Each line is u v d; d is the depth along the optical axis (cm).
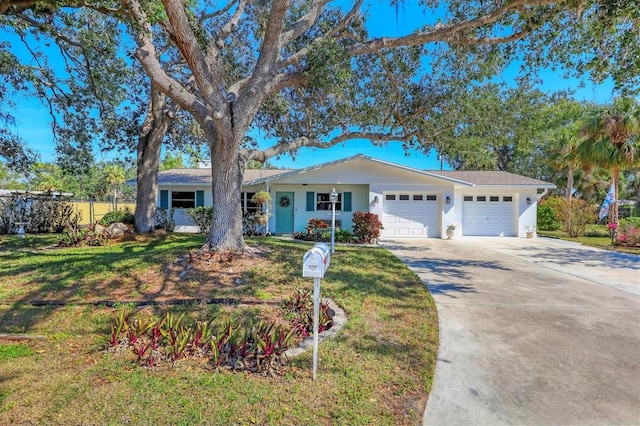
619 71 704
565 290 654
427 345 399
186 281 613
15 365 344
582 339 425
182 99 715
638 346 406
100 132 1231
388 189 1505
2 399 284
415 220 1525
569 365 359
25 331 431
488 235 1619
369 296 575
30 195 1608
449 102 1014
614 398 300
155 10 534
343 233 1327
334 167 1517
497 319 491
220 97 686
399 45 770
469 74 953
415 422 265
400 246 1236
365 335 421
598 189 2244
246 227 1509
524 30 712
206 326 387
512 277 761
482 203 1622
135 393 292
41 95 1066
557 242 1413
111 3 584
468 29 754
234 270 675
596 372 345
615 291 650
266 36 717
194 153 1427
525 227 1586
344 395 296
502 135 1045
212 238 762
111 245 1074
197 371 327
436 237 1518
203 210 1505
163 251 840
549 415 276
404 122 1105
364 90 1068
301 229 1591
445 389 312
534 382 325
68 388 301
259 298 539
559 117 2155
